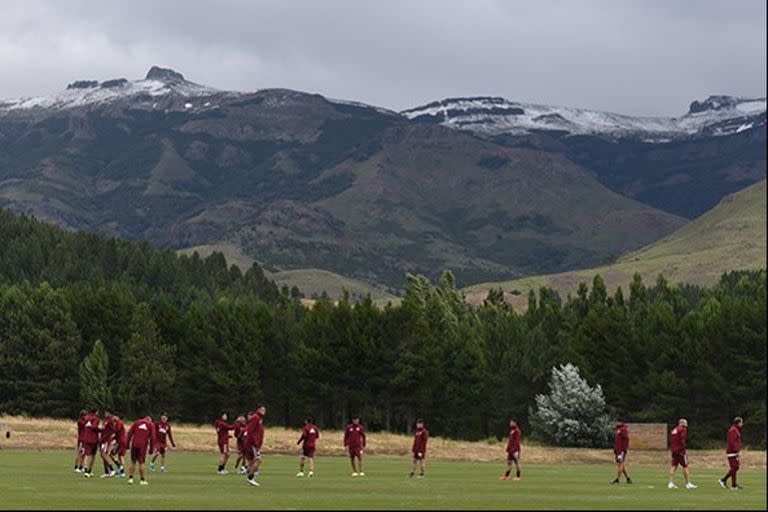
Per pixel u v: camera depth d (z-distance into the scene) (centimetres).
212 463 7519
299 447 9850
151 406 14638
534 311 16362
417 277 17012
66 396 14675
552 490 5550
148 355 14488
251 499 4469
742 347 12281
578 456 10419
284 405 15388
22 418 12262
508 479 6562
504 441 13062
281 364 15325
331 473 6781
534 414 12556
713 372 12338
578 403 11850
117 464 5959
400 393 14200
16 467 6588
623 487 5975
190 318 15338
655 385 12650
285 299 18450
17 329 14650
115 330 15400
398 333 14238
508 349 14625
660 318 13225
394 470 7450
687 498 5091
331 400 14262
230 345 14675
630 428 11469
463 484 5944
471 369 14288
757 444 12400
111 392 14225
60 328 14825
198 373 14738
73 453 8538
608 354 13112
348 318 14362
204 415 15050
